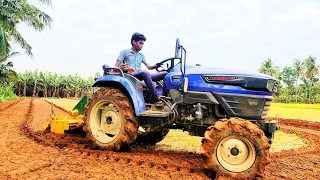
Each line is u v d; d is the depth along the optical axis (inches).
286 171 163.0
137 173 143.2
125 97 185.8
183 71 179.2
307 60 2341.3
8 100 1059.9
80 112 263.4
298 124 466.9
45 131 251.8
